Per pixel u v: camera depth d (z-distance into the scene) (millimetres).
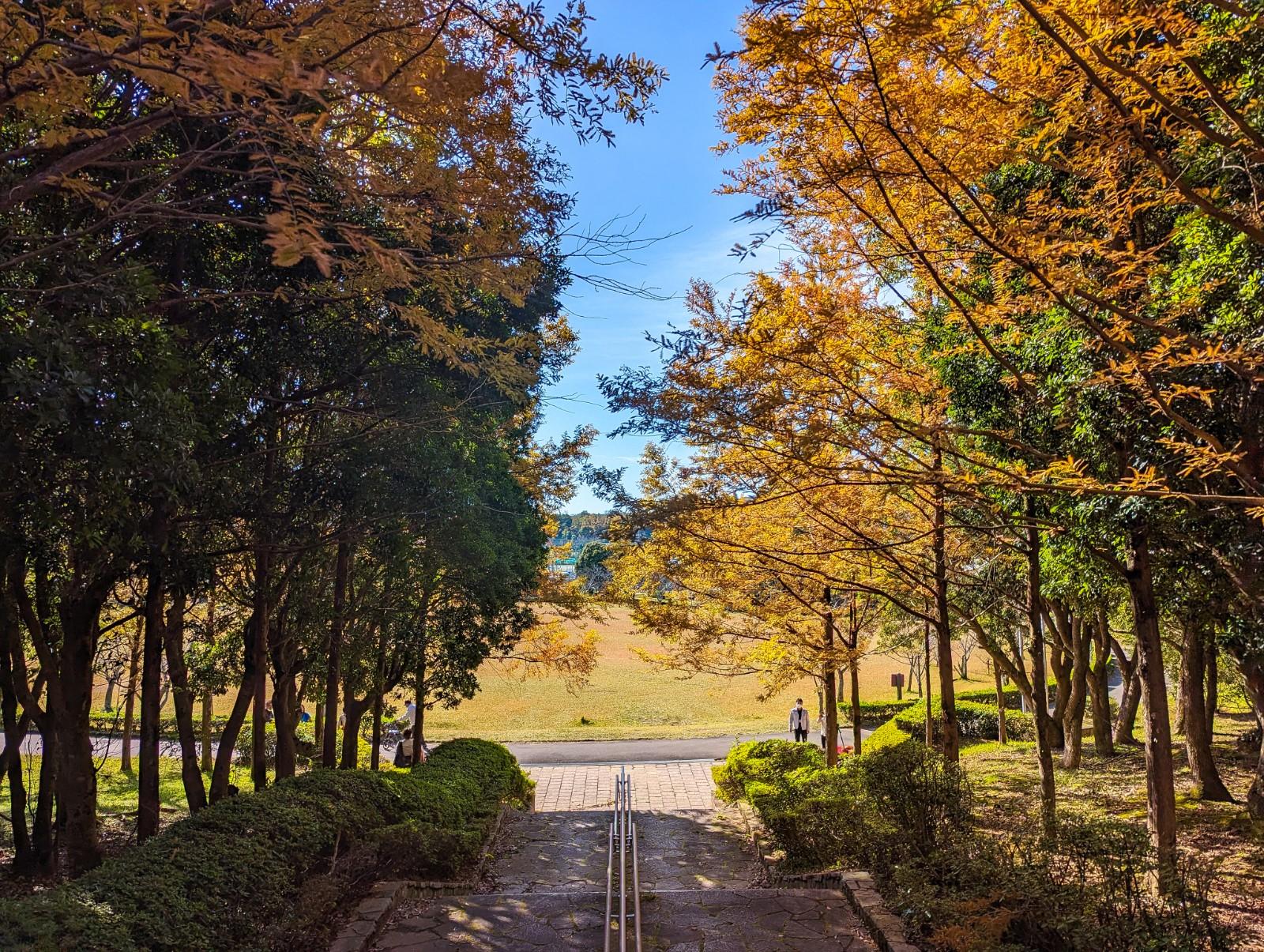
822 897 7578
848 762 11641
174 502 6840
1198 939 5609
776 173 6363
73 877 8750
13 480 5797
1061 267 5777
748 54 4688
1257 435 6730
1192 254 6750
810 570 9750
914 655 31438
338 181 5898
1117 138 5324
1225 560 7707
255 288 8320
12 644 10148
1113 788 13820
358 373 9555
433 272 7223
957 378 8531
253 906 5770
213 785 10297
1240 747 16531
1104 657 17641
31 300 5828
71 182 5117
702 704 37000
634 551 12898
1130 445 7203
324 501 9891
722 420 6531
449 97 4574
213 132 6961
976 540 10977
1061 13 4117
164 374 5996
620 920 6414
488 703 36312
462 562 12258
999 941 5691
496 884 9445
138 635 15320
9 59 4469
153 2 3775
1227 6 4012
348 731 15438
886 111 5031
